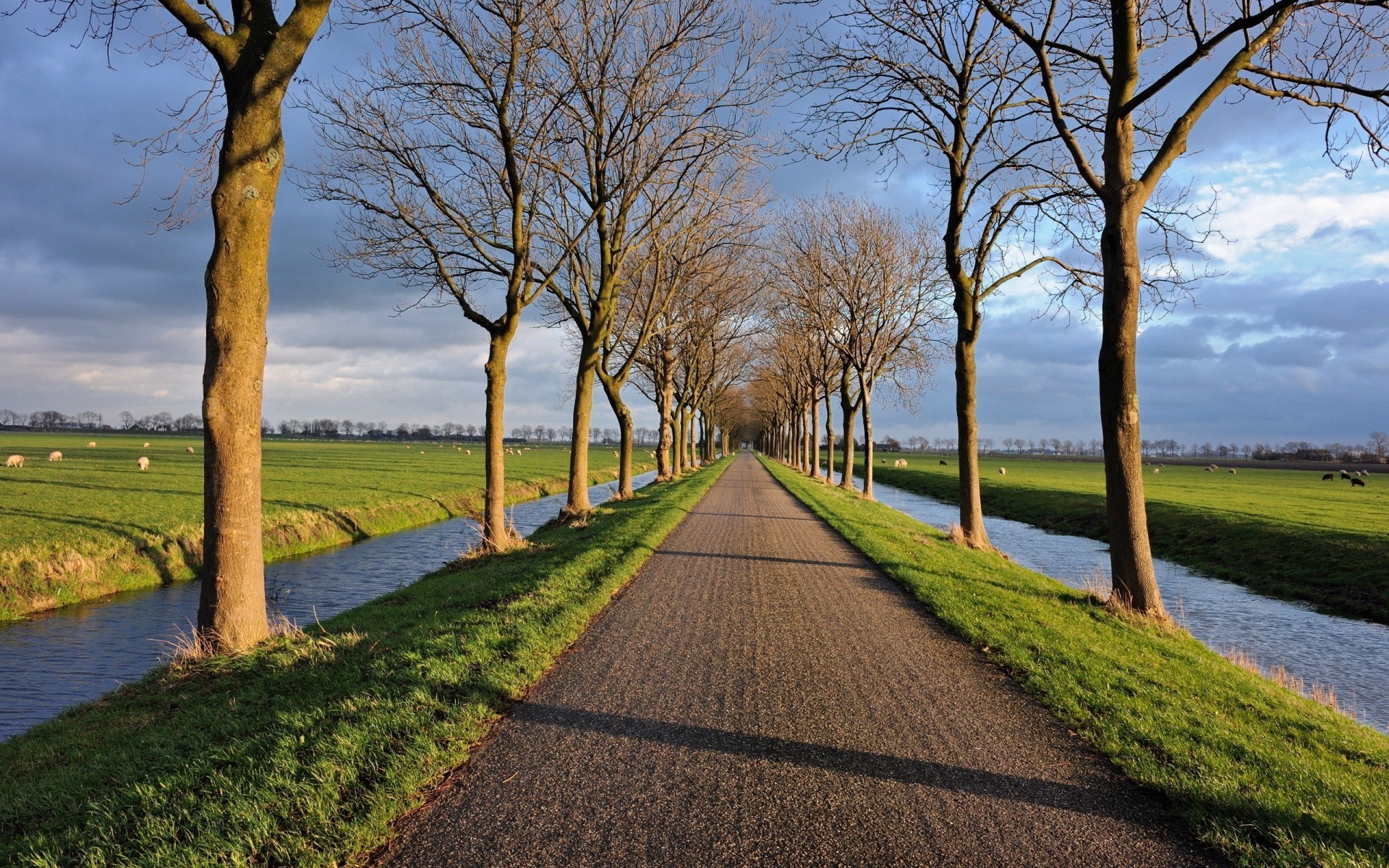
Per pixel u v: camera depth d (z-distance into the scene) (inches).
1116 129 383.2
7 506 829.2
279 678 241.8
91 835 144.7
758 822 146.3
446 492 1328.7
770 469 2210.9
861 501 1103.0
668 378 1386.6
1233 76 365.7
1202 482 2348.7
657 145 695.1
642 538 562.9
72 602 538.3
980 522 656.4
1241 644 510.6
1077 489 1802.4
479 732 191.2
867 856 134.5
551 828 142.8
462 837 139.6
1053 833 145.6
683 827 143.8
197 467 1670.8
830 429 1612.9
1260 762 183.0
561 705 213.9
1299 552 805.9
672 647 282.0
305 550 788.6
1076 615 362.6
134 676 371.9
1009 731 201.0
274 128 283.6
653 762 174.7
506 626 294.5
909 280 1010.7
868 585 422.3
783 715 209.3
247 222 280.1
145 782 165.9
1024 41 395.9
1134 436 387.2
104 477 1310.3
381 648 270.2
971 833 144.6
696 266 925.8
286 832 141.0
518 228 544.1
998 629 313.4
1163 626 363.9
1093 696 227.9
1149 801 161.5
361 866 131.0
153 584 614.2
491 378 572.1
